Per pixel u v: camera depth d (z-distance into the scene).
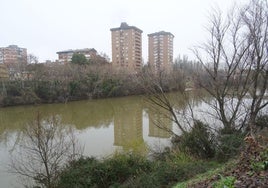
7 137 23.25
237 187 4.40
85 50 96.38
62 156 13.16
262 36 12.20
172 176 8.34
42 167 12.35
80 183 9.29
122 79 52.66
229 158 9.15
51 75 53.69
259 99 12.41
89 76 55.25
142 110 35.28
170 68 19.75
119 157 10.59
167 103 14.01
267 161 4.85
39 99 48.75
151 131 21.22
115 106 41.50
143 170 9.80
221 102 12.99
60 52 101.69
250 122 11.85
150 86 14.77
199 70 14.63
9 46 107.12
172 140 14.52
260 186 4.17
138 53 79.06
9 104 45.78
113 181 9.53
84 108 41.59
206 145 11.08
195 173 8.14
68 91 51.81
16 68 53.28
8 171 13.62
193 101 16.34
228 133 11.64
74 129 24.59
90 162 10.85
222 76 13.58
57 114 35.38
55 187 9.69
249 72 12.65
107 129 24.81
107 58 83.88
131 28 75.56
